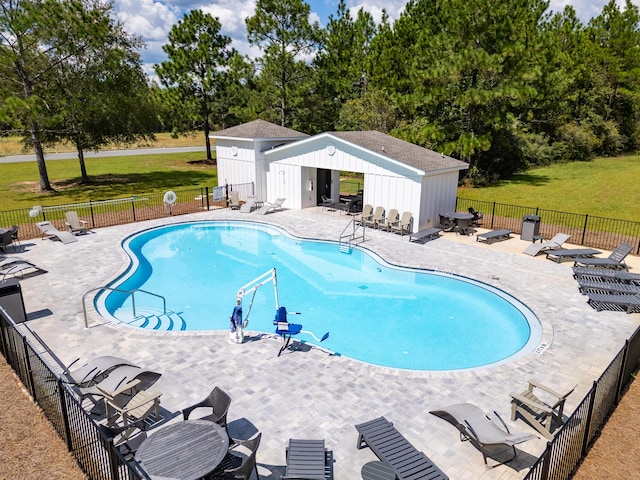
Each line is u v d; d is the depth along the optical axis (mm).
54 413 7488
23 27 24953
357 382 8969
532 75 28547
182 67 41906
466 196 29703
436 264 16016
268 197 26188
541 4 39281
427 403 8312
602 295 12680
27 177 36719
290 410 8062
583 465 6863
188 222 22094
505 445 7195
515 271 15352
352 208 24297
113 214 23594
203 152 59250
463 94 29438
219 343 10508
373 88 39500
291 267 17281
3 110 23656
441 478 6062
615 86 51781
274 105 44000
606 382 7648
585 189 31750
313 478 5918
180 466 5594
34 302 12633
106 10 30609
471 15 28781
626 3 51125
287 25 40781
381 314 13336
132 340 10586
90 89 29547
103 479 6336
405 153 21000
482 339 11891
